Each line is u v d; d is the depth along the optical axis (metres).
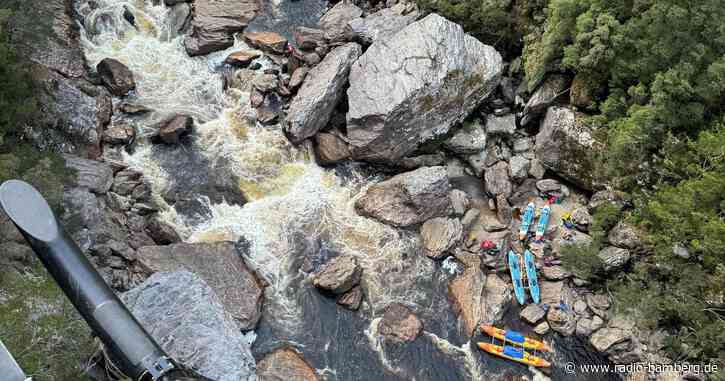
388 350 31.58
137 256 31.33
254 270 33.06
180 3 42.53
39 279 27.42
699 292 32.03
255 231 34.53
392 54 37.25
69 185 32.31
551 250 35.53
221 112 38.88
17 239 28.27
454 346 32.19
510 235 36.16
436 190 35.31
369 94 36.44
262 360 30.25
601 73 36.12
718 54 32.50
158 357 19.91
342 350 31.28
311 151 38.00
